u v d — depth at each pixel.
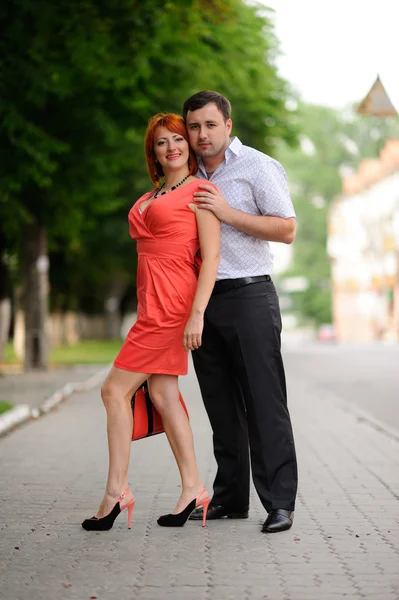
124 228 38.16
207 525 7.10
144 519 7.33
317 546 6.44
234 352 7.05
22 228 29.70
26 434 13.32
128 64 18.38
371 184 85.31
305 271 99.94
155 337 6.77
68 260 38.75
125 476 6.96
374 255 85.06
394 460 10.80
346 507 7.90
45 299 30.02
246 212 6.97
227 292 6.99
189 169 6.96
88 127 23.72
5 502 8.13
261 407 6.99
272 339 7.01
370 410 17.81
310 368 32.97
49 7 16.33
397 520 7.35
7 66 16.86
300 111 30.91
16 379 25.03
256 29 22.14
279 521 6.88
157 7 16.86
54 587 5.45
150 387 6.96
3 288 33.59
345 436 13.21
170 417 6.96
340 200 93.69
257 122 30.48
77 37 17.06
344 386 24.00
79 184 25.59
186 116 6.93
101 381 25.52
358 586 5.46
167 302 6.76
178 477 9.45
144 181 33.34
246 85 24.78
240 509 7.34
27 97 17.38
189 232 6.77
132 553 6.24
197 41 19.48
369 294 87.69
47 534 6.82
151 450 11.50
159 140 6.89
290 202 6.99
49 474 9.71
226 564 5.96
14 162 20.25
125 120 23.86
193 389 21.55
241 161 6.96
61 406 17.80
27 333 29.94
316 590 5.38
